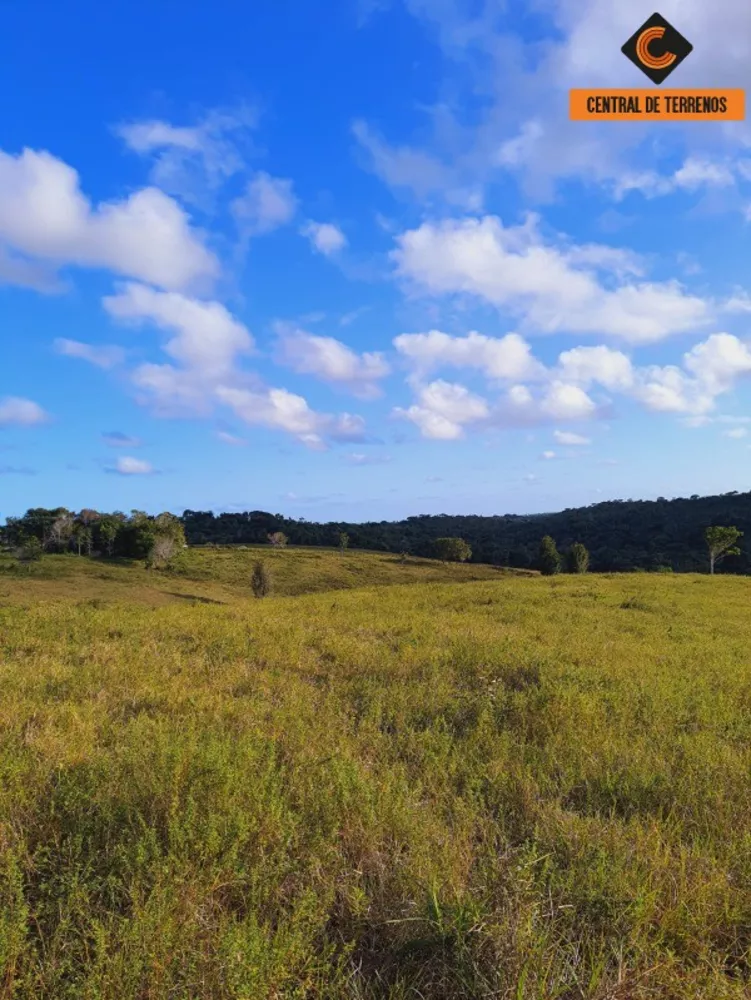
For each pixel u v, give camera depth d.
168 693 6.26
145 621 11.67
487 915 2.58
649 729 5.81
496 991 2.31
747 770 4.60
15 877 2.70
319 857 3.12
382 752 4.95
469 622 13.75
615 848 3.32
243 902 2.82
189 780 3.76
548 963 2.40
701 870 3.13
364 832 3.36
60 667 7.29
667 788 4.29
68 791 3.61
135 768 3.90
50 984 2.28
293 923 2.50
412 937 2.62
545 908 2.78
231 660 8.41
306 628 11.57
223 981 2.25
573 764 4.79
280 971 2.22
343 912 2.81
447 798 4.11
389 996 2.39
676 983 2.41
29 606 14.66
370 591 23.48
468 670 8.26
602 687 7.33
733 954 2.70
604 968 2.46
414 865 3.03
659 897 2.93
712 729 5.83
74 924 2.65
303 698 6.51
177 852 3.07
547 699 6.36
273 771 4.10
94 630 10.49
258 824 3.38
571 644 10.92
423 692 6.85
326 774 4.10
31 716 5.43
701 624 15.54
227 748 4.25
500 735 5.51
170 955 2.35
